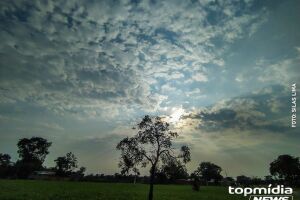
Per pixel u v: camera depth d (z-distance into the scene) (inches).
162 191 3161.9
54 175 6525.6
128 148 1498.5
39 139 6451.8
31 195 1953.7
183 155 1504.7
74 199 1813.5
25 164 5792.3
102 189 2957.7
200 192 3275.1
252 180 5137.8
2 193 2022.6
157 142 1502.2
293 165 5590.6
